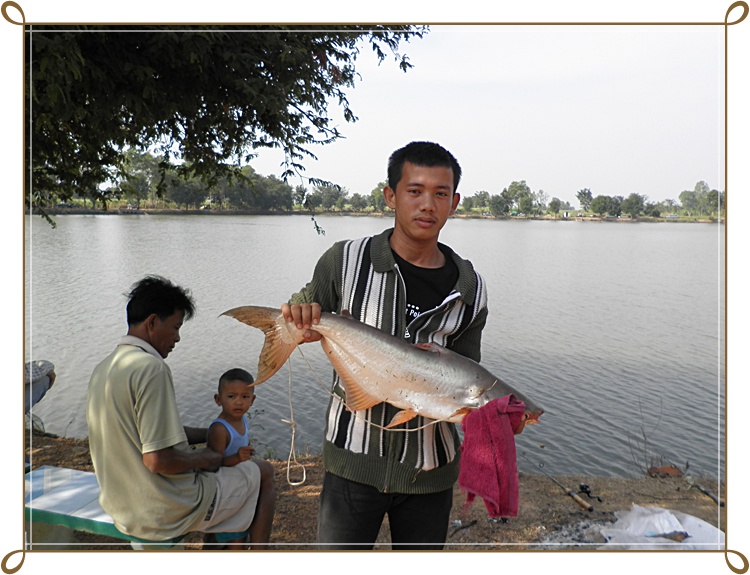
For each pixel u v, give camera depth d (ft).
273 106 15.17
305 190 18.25
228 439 10.30
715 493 14.80
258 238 73.87
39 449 16.33
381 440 7.72
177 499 9.21
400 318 7.86
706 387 35.73
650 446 26.63
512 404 7.34
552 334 48.32
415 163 7.63
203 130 17.16
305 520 12.78
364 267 7.97
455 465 8.16
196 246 70.28
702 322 52.75
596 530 12.50
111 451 9.11
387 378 7.55
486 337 47.73
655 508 13.07
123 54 13.24
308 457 17.31
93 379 9.39
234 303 50.67
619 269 75.51
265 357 7.82
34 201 16.75
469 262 8.25
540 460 24.81
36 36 11.01
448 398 7.50
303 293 8.39
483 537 12.30
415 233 7.68
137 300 9.61
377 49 17.54
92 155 16.69
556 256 82.33
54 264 58.49
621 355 42.57
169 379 9.20
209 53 14.10
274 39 15.12
